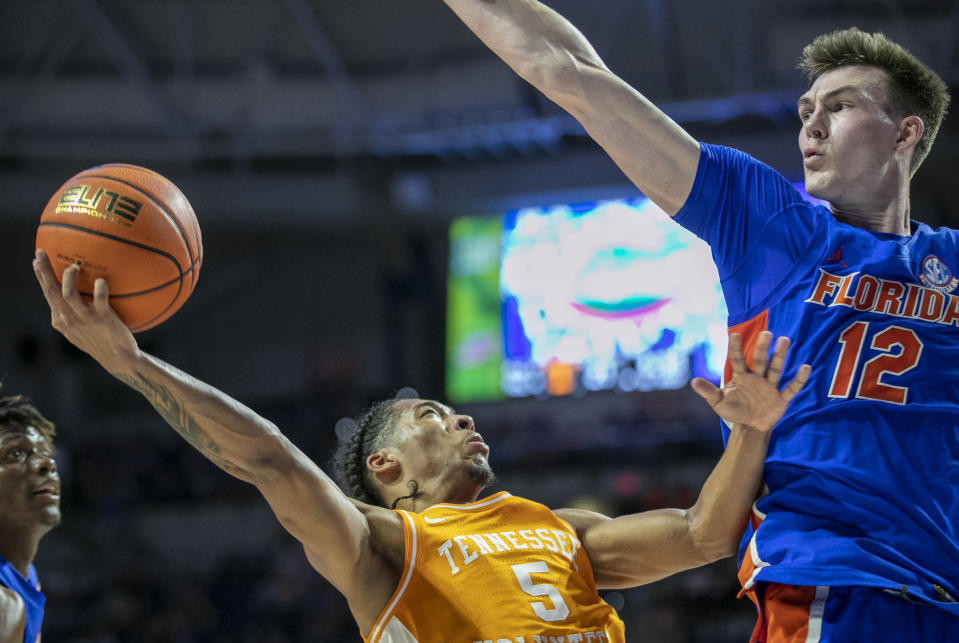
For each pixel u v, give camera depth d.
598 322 19.36
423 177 19.98
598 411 18.94
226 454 2.68
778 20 16.84
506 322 20.00
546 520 3.22
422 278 21.92
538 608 2.88
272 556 17.83
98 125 19.14
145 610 16.72
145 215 2.68
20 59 18.33
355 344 23.28
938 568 2.35
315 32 17.95
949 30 16.05
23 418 4.19
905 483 2.41
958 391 2.52
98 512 18.48
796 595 2.42
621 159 2.79
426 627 2.86
